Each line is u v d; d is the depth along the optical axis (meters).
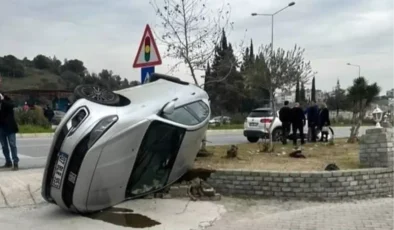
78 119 6.11
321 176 7.59
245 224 6.15
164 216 6.37
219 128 32.88
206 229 5.92
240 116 42.56
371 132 8.80
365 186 7.90
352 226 5.98
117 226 5.90
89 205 6.18
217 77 12.52
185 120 7.12
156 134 6.68
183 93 7.48
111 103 6.40
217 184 7.94
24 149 15.82
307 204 7.35
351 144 15.88
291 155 10.88
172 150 7.09
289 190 7.62
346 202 7.54
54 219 6.23
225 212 6.80
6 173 9.50
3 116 10.02
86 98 6.37
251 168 8.71
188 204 7.06
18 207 6.90
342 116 50.34
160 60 7.89
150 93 7.21
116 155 6.10
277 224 6.13
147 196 7.19
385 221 6.21
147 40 8.21
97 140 5.89
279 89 28.45
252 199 7.64
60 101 41.22
